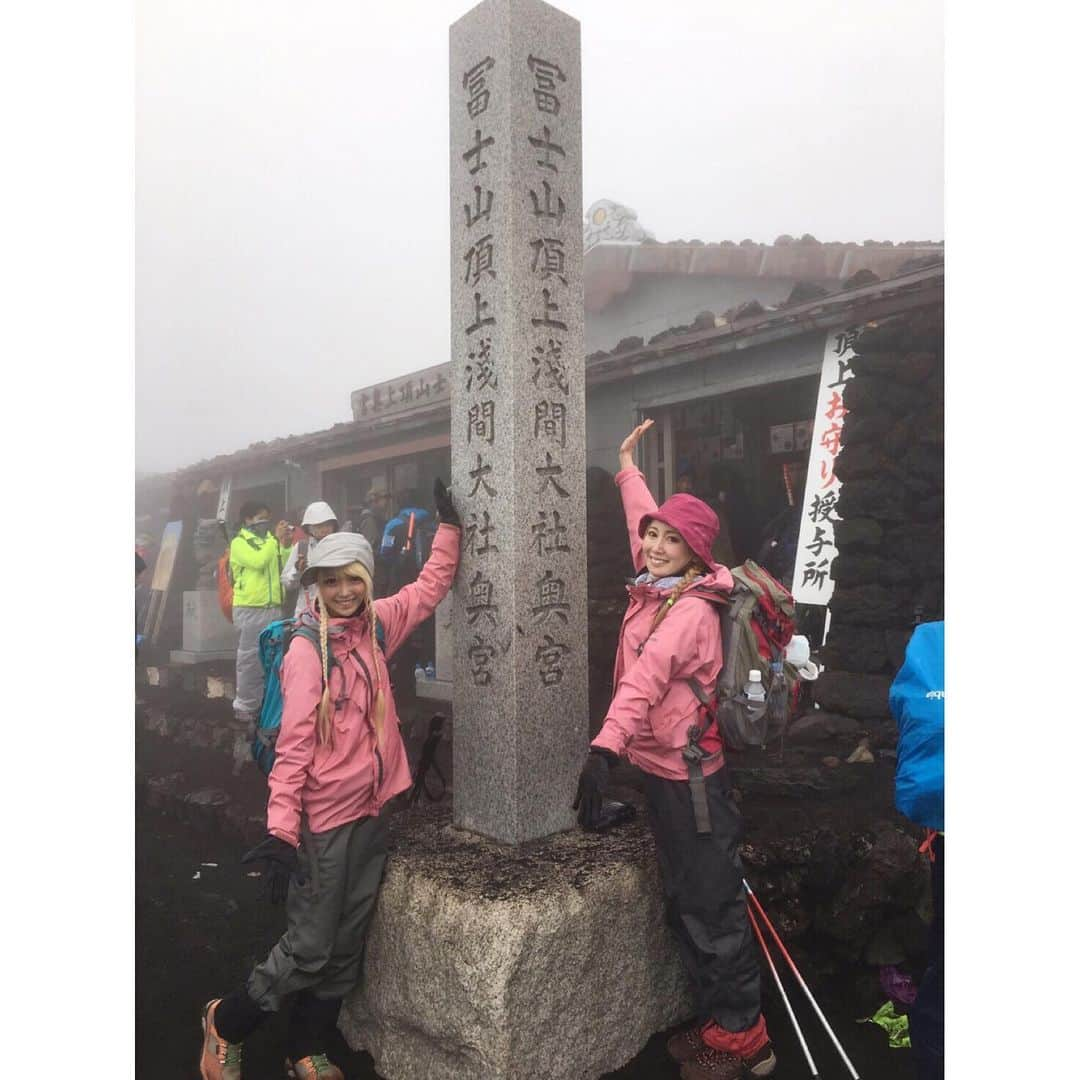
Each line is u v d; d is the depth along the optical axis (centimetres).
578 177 273
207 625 559
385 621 246
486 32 263
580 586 271
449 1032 216
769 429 446
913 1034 201
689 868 222
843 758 338
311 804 221
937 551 353
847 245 457
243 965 309
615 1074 233
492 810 260
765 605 224
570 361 268
